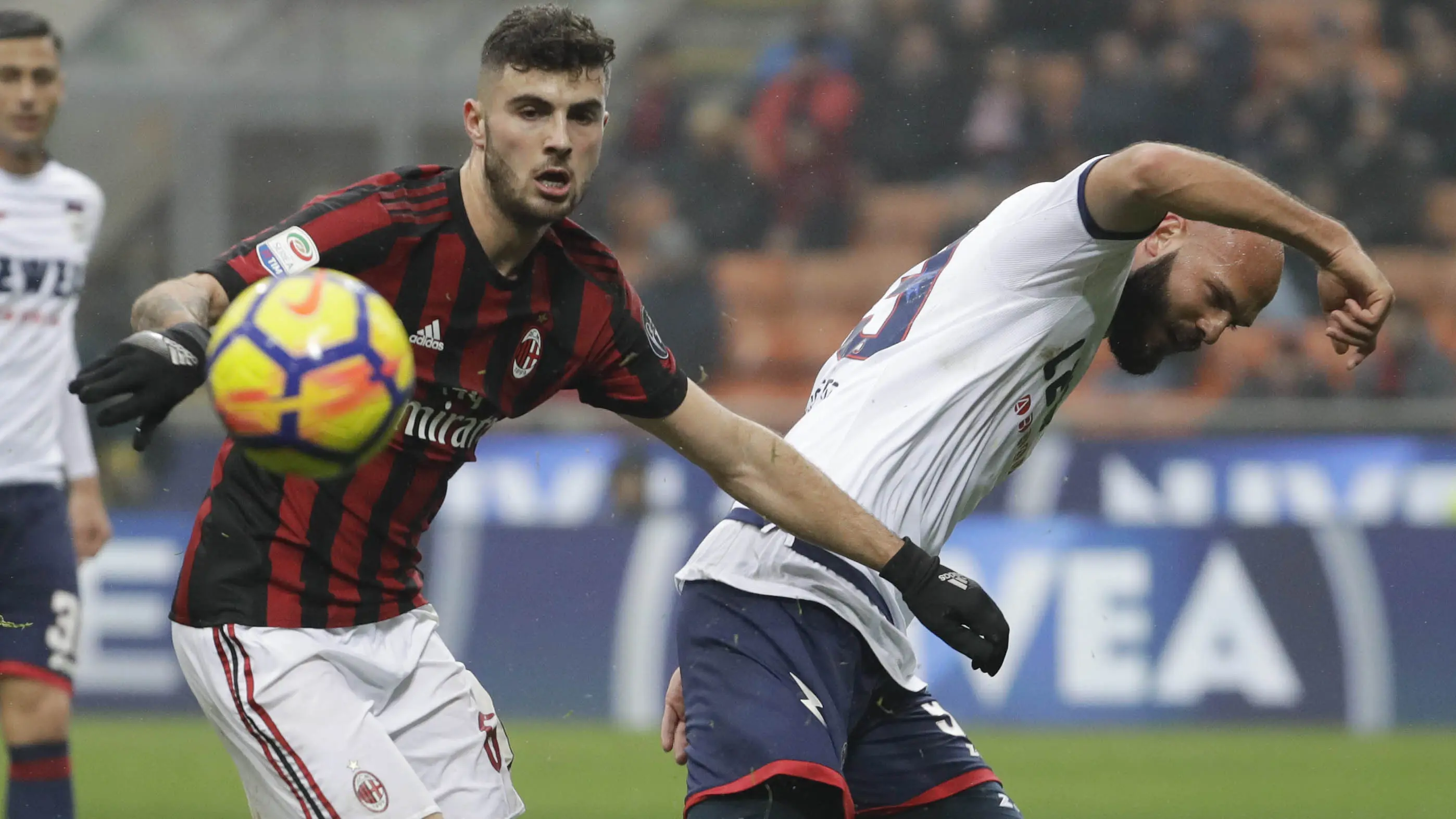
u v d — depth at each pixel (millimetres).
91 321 52781
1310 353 47688
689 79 61188
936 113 55281
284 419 10711
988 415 14508
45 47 21219
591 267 13289
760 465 13367
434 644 14258
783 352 52781
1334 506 39125
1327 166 53938
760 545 14352
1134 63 55062
